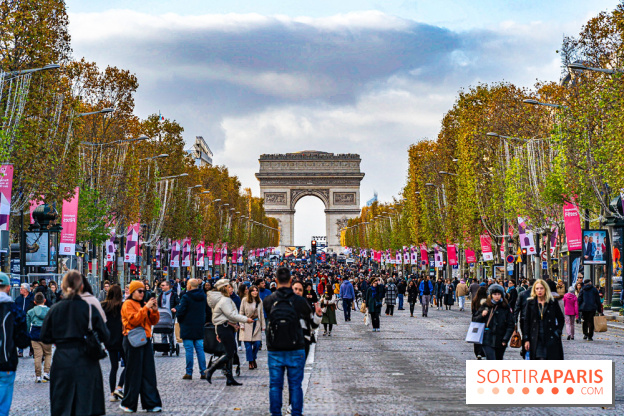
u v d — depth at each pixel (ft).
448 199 367.86
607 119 194.80
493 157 302.25
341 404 75.82
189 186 417.49
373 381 92.68
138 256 332.60
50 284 140.36
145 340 72.33
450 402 76.74
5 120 170.09
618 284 218.59
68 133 203.10
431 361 113.91
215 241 495.41
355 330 183.52
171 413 72.33
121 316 80.94
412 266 587.27
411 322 213.25
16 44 177.06
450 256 370.32
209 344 97.81
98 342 59.36
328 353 127.54
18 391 91.25
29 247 187.62
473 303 89.10
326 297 166.81
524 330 78.48
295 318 63.46
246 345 108.88
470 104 364.99
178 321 98.32
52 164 189.06
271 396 63.57
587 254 213.25
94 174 272.72
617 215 200.75
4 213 163.12
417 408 73.20
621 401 77.20
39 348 100.17
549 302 78.02
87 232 256.93
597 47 203.21
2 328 63.00
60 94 197.57
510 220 294.87
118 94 281.95
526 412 71.51
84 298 59.98
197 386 91.56
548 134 258.57
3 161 169.17
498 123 293.84
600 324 136.67
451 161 369.71
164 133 370.94
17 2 177.27
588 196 214.28
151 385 73.00
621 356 118.32
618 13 182.50
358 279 334.03
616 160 188.34
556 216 254.88
